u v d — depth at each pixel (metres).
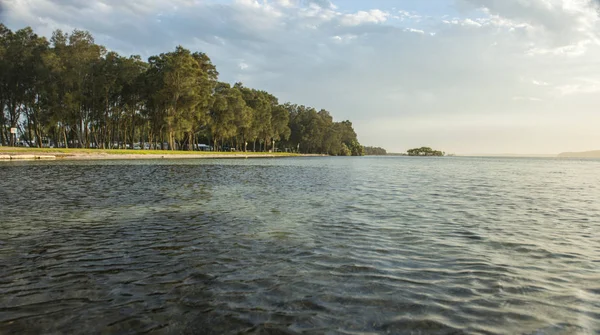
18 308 5.22
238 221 11.47
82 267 6.98
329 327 4.71
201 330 4.61
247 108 107.31
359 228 10.58
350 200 16.77
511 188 24.62
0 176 26.02
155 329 4.64
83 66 67.38
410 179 31.83
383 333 4.59
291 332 4.57
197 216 12.28
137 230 10.12
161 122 82.31
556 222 11.97
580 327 4.79
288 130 143.25
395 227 10.79
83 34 67.19
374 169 51.03
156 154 72.06
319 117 167.75
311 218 12.08
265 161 75.81
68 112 67.44
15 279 6.34
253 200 16.38
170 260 7.43
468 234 10.00
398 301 5.52
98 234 9.61
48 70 64.19
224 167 45.78
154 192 18.67
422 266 7.18
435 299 5.61
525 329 4.73
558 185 27.73
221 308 5.23
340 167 55.38
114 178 26.36
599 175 43.31
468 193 20.77
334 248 8.40
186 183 23.83
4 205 14.09
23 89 69.88
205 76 84.50
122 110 84.19
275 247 8.45
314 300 5.52
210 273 6.66
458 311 5.21
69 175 27.94
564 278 6.58
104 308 5.23
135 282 6.22
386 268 7.03
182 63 75.50
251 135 118.50
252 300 5.50
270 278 6.42
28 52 66.31
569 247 8.74
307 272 6.75
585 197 19.48
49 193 17.59
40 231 9.90
